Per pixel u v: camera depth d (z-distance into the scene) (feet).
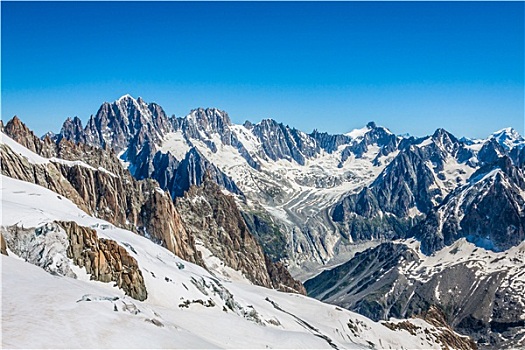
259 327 326.24
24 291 175.73
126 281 282.15
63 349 144.56
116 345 158.71
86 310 174.19
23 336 143.95
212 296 355.97
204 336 263.70
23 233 261.44
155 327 189.78
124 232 403.95
